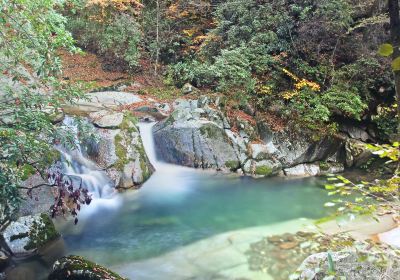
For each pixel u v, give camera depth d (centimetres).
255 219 638
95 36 1267
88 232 579
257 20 1055
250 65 1009
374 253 271
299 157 907
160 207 688
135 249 527
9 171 420
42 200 581
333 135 953
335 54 1038
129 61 1194
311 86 955
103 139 772
